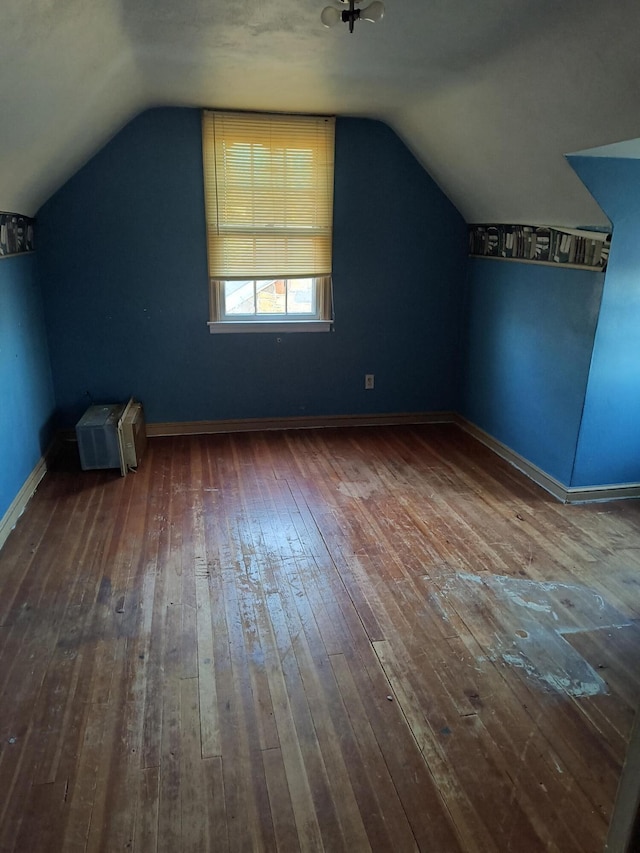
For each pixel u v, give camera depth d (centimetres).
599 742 184
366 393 476
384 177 428
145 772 172
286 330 445
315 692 202
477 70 270
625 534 310
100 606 245
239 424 460
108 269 406
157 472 381
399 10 216
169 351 432
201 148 396
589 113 243
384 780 171
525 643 227
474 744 183
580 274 323
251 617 239
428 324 468
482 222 424
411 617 241
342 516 326
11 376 324
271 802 163
